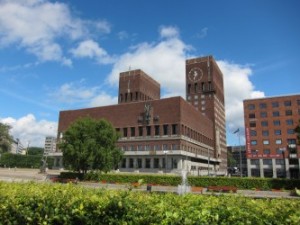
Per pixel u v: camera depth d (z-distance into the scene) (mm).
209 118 134250
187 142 94312
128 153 94375
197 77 141125
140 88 130875
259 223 4945
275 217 5066
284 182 39281
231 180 42344
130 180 48594
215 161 127375
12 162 112438
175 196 6977
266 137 99062
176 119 90500
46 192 7488
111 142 53000
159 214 5438
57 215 6355
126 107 101500
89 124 52688
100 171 51844
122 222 5613
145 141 93562
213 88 136750
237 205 5844
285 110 98562
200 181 44094
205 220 5039
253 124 101500
